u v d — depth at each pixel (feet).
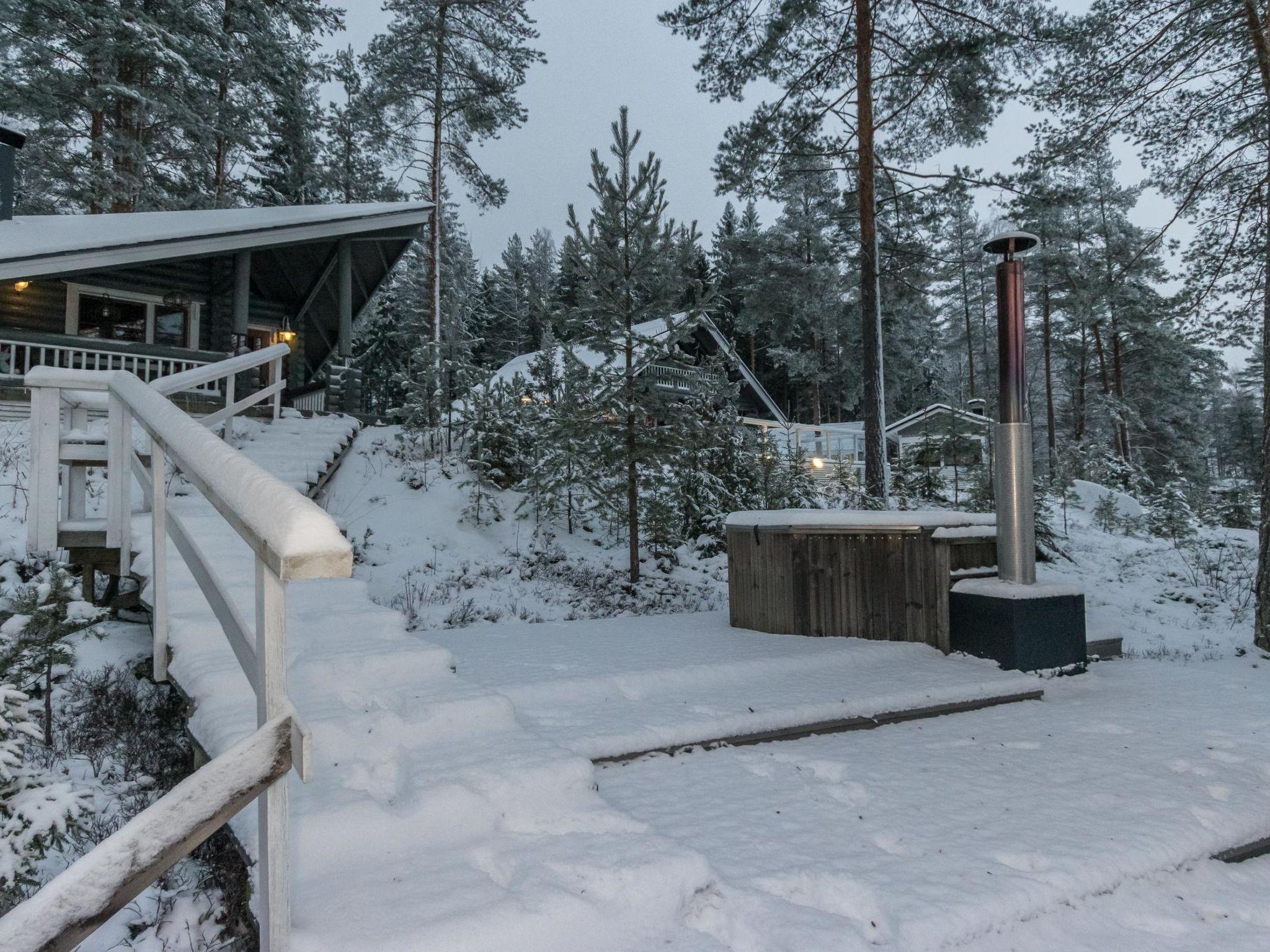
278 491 5.39
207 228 42.11
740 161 46.29
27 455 27.84
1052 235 95.35
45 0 57.77
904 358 131.54
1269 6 23.04
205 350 51.62
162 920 8.46
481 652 17.31
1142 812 9.56
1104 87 28.58
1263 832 9.40
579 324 28.19
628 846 7.64
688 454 31.09
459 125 71.20
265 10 74.08
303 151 89.45
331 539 4.89
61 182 69.26
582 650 17.51
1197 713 14.56
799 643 18.45
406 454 37.55
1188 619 29.22
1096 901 7.64
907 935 6.65
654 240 27.55
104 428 26.96
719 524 36.27
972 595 17.51
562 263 28.60
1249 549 40.73
